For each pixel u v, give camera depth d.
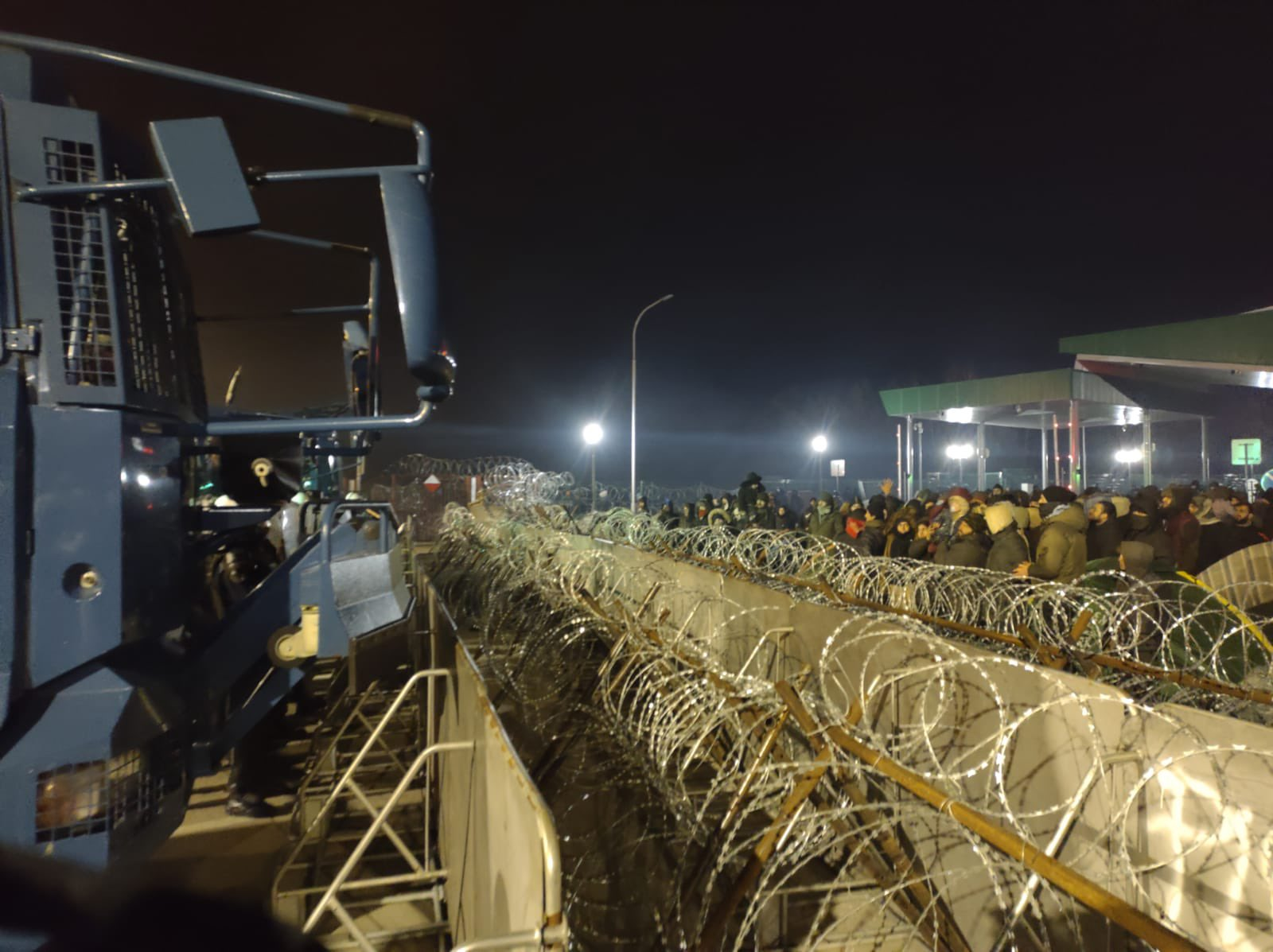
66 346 3.15
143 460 3.41
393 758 5.95
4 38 3.25
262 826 5.26
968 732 3.85
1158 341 19.80
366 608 4.16
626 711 5.16
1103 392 22.84
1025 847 2.46
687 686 4.06
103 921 0.96
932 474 33.22
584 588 6.44
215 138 3.37
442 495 20.20
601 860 4.41
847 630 4.98
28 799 2.89
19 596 2.94
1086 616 4.73
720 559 9.05
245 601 4.17
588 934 3.96
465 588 9.45
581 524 12.18
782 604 5.95
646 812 4.42
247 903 1.09
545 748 5.35
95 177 3.29
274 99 3.56
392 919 4.26
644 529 11.10
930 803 2.88
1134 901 2.90
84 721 2.99
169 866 4.75
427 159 3.73
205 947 1.01
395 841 4.23
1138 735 3.02
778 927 3.70
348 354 6.95
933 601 6.50
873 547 10.76
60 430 3.07
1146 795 2.94
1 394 2.96
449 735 4.41
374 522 4.93
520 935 1.99
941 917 3.29
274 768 6.22
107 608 3.06
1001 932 3.41
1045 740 3.41
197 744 3.88
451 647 4.48
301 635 4.16
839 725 3.37
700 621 7.58
